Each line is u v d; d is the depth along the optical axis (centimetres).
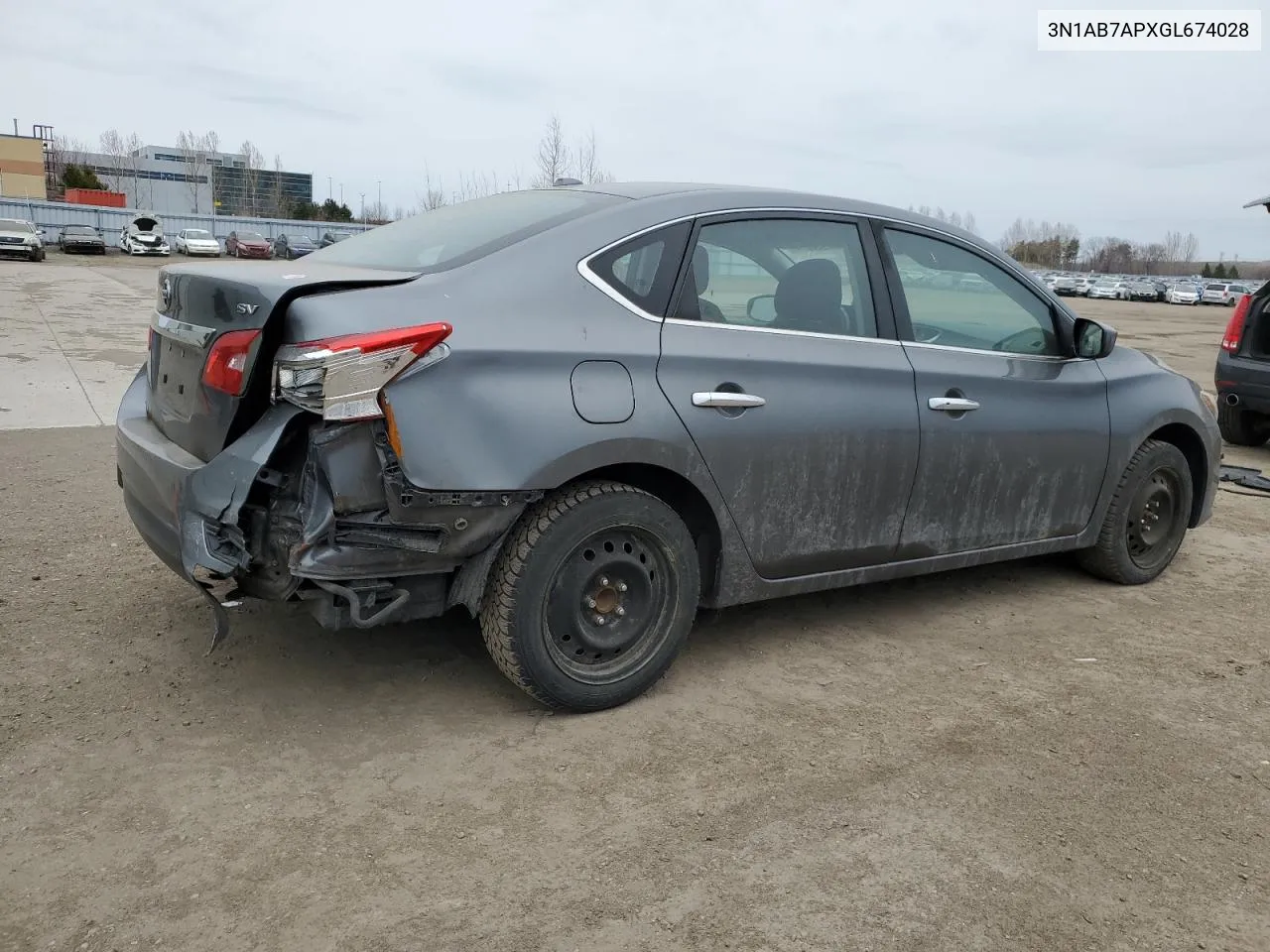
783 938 224
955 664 380
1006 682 365
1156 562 484
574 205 342
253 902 229
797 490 349
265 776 281
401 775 285
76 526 501
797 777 292
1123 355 473
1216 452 504
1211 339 2372
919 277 391
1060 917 235
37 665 343
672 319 326
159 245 4528
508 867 246
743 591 351
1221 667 385
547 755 300
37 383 923
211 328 293
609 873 245
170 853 246
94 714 312
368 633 380
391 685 339
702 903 235
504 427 286
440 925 224
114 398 873
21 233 3447
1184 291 5988
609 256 320
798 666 372
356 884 237
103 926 220
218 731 305
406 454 274
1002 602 452
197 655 355
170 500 302
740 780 290
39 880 234
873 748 312
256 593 295
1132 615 440
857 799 282
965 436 389
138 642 365
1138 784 296
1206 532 583
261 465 274
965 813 277
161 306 342
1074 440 428
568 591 310
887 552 381
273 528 287
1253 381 801
